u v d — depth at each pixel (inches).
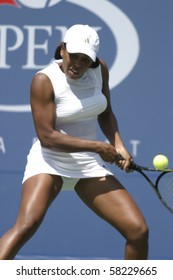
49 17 943.0
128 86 938.1
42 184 636.7
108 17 941.8
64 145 629.3
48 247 938.1
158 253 931.3
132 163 665.0
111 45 941.8
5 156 941.2
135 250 640.4
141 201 932.6
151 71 938.1
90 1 941.8
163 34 938.1
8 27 944.9
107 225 938.1
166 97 935.7
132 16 940.0
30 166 653.3
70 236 938.1
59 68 637.3
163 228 932.0
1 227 940.0
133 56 939.3
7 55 945.5
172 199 691.4
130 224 633.6
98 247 937.5
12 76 945.5
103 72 668.1
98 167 661.3
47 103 629.3
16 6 944.9
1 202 940.0
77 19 943.7
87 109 642.8
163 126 934.4
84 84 639.1
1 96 944.9
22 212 625.9
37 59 943.0
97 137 936.9
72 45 612.1
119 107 936.9
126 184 935.0
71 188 675.4
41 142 637.3
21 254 935.0
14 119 943.0
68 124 653.3
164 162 658.2
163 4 937.5
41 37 943.7
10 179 940.0
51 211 938.1
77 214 938.1
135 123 936.3
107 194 649.0
